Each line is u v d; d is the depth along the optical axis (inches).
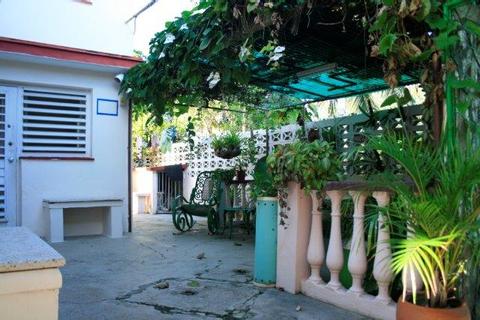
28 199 228.1
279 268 130.3
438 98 97.5
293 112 296.4
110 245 208.5
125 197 255.1
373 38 107.6
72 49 224.7
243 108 305.4
